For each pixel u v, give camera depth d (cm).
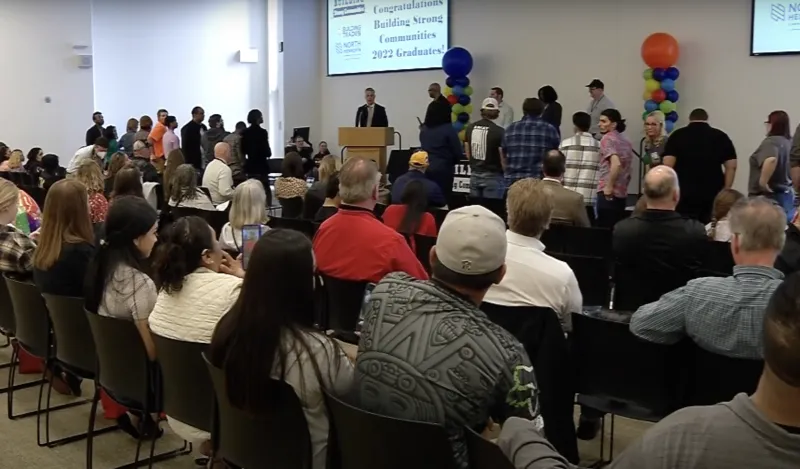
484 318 175
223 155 732
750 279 221
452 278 177
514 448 136
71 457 319
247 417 201
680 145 602
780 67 798
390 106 1208
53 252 333
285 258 194
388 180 972
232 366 193
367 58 1233
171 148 1134
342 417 176
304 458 195
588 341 264
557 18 980
